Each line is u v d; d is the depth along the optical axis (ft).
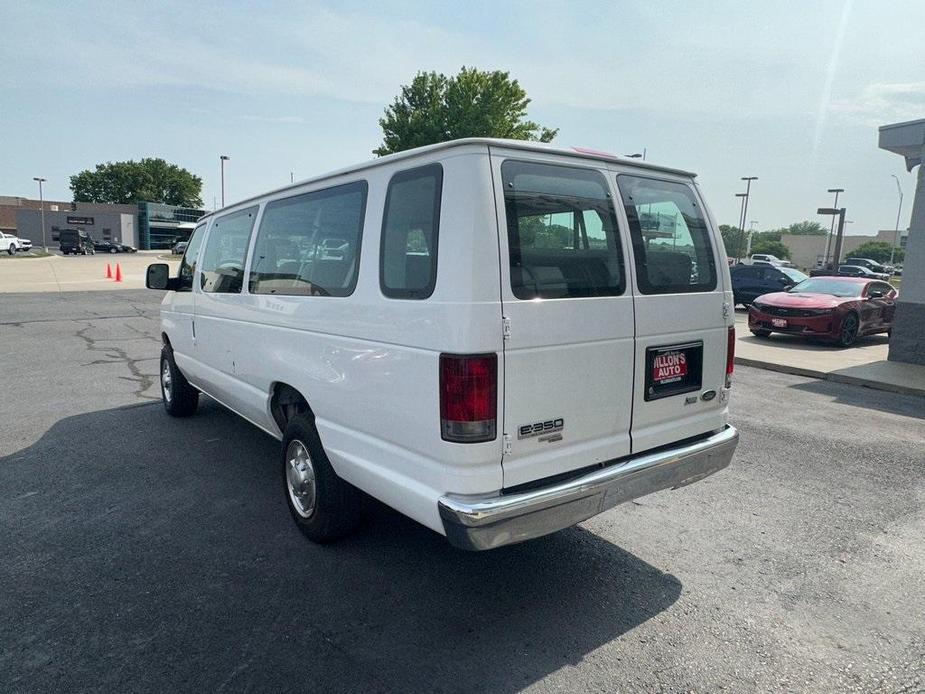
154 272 18.97
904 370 31.30
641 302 10.48
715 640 9.50
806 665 8.96
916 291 32.99
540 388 9.16
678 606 10.41
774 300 42.52
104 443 18.45
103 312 53.78
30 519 13.33
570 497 9.30
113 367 30.60
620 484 9.99
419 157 9.43
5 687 8.20
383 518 13.56
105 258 164.14
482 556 12.00
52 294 69.15
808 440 19.86
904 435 20.51
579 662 8.94
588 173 10.09
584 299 9.61
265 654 8.98
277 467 16.55
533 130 117.29
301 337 12.01
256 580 10.98
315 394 11.64
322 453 11.75
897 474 16.79
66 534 12.66
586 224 9.91
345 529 12.08
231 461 16.97
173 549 12.08
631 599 10.61
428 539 12.61
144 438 18.97
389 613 10.06
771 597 10.72
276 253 13.33
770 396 26.45
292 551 12.05
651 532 13.19
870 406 24.72
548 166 9.52
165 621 9.73
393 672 8.65
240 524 13.19
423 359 8.97
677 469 10.94
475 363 8.45
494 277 8.59
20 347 36.09
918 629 9.86
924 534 13.19
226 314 15.56
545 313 9.11
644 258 10.71
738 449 18.92
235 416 21.58
